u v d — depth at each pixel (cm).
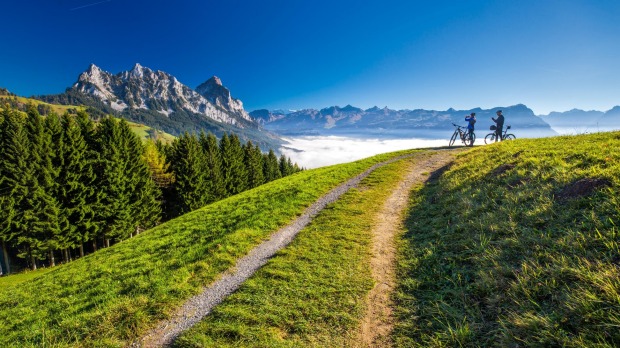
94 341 709
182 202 5416
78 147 3881
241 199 2345
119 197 4125
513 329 491
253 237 1325
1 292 1364
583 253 584
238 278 953
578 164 987
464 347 509
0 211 3441
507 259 695
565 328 450
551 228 726
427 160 2733
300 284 843
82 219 3816
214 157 6384
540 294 543
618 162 855
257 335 648
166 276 1011
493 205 1030
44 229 3619
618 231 585
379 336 601
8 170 3450
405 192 1802
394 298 722
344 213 1512
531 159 1238
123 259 1367
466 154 2317
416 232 1120
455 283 700
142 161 4666
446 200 1334
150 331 722
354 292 772
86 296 984
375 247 1052
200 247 1273
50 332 780
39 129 3625
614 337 404
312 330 647
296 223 1488
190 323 732
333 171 2770
